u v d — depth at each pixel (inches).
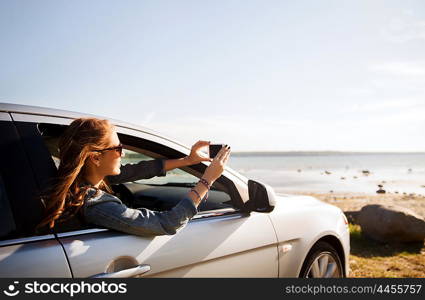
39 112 63.4
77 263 55.3
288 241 96.0
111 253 59.2
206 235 75.3
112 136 63.4
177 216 63.6
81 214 61.1
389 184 1802.4
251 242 84.2
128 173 83.4
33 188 56.0
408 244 265.1
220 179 88.6
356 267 210.4
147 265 63.0
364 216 287.7
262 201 84.0
